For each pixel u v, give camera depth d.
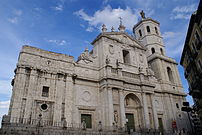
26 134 19.84
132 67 40.06
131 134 28.98
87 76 33.91
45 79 28.73
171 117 40.53
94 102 32.66
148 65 48.00
